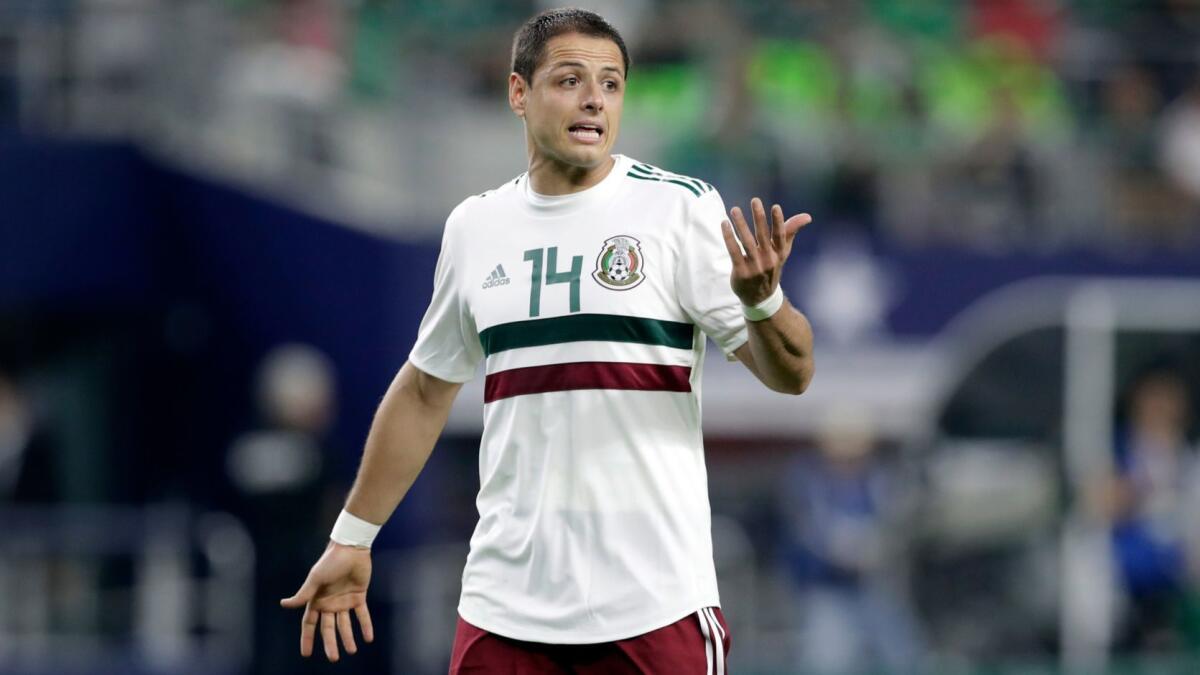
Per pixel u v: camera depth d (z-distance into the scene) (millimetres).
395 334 40031
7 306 41906
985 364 40969
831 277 41156
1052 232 43094
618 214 15391
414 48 44969
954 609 39625
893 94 45750
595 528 15148
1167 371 41094
